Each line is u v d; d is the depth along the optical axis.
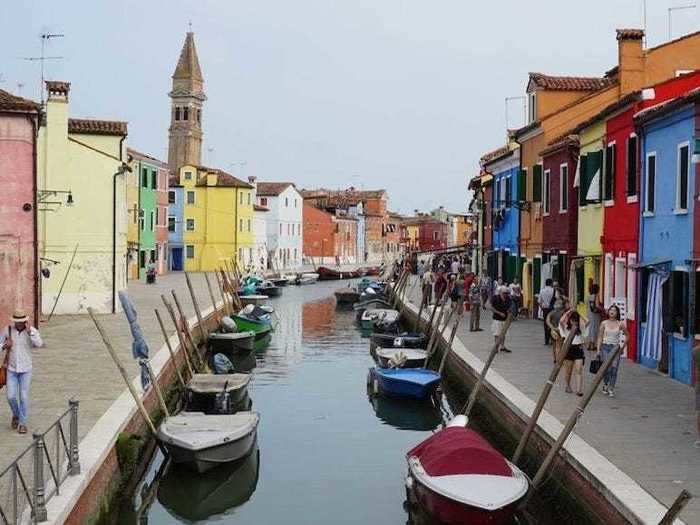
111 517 12.10
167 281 53.56
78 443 11.95
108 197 31.86
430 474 11.60
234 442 14.03
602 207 22.55
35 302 22.55
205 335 29.44
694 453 11.58
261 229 77.88
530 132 30.84
